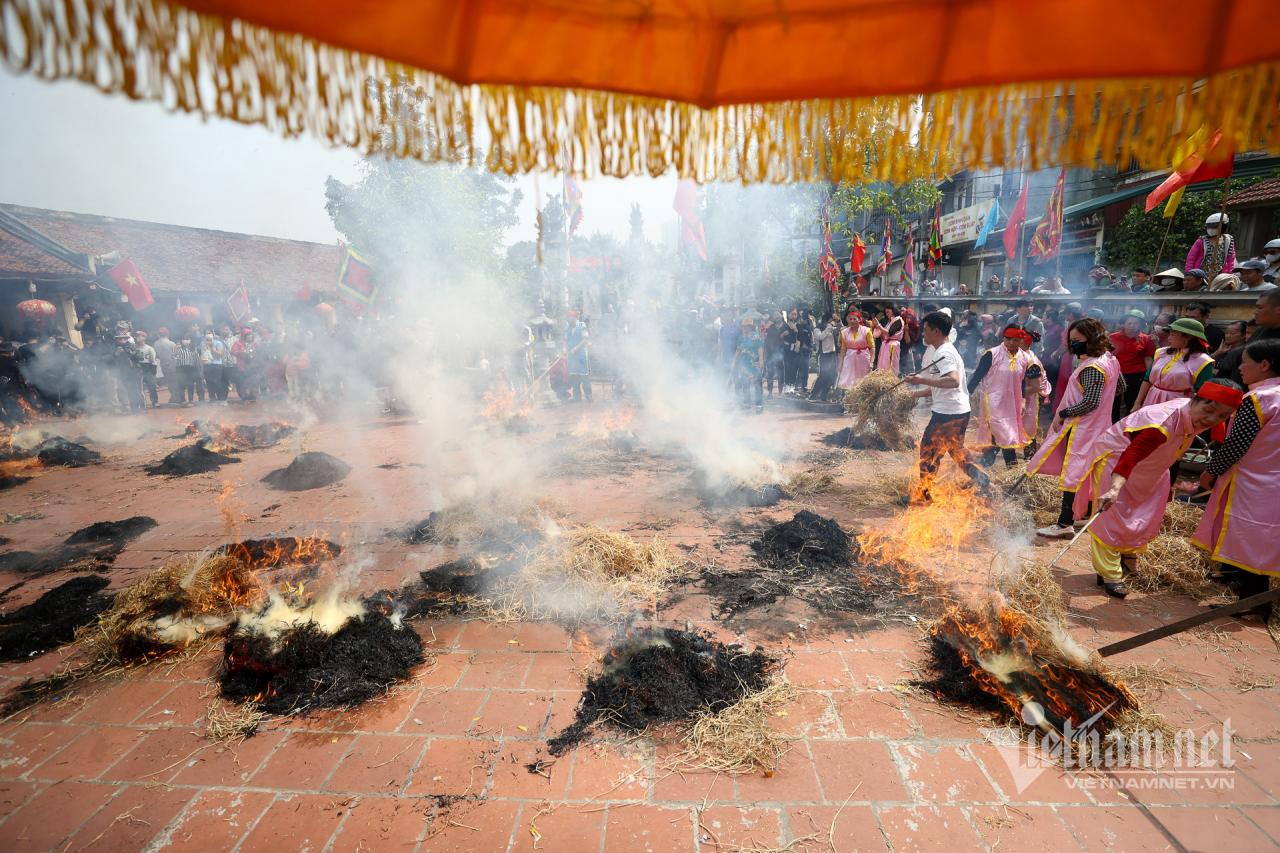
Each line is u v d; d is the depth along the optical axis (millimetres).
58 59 965
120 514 6484
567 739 2873
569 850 2305
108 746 2926
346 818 2471
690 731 2902
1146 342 7113
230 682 3348
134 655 3631
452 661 3529
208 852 2334
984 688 3035
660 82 1354
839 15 1267
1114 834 2318
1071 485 4977
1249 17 1103
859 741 2826
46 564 5164
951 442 5812
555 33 1279
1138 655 3453
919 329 12820
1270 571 3736
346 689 3213
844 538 5039
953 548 4988
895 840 2316
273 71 1103
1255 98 1161
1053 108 1288
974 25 1223
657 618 3957
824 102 1380
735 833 2363
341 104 1172
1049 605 3730
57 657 3701
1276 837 2293
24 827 2467
